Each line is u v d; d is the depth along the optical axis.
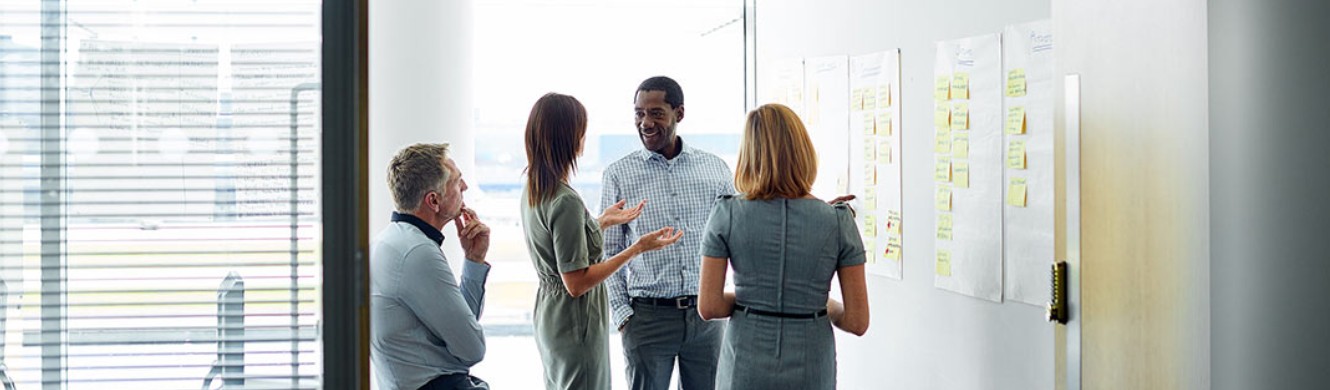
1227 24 1.90
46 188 1.92
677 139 3.68
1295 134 1.78
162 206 1.92
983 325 3.18
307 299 1.93
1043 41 2.84
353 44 1.84
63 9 1.91
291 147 1.92
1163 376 2.10
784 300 2.74
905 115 3.53
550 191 3.01
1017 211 2.98
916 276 3.53
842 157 3.92
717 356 3.59
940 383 3.42
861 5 3.76
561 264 2.99
